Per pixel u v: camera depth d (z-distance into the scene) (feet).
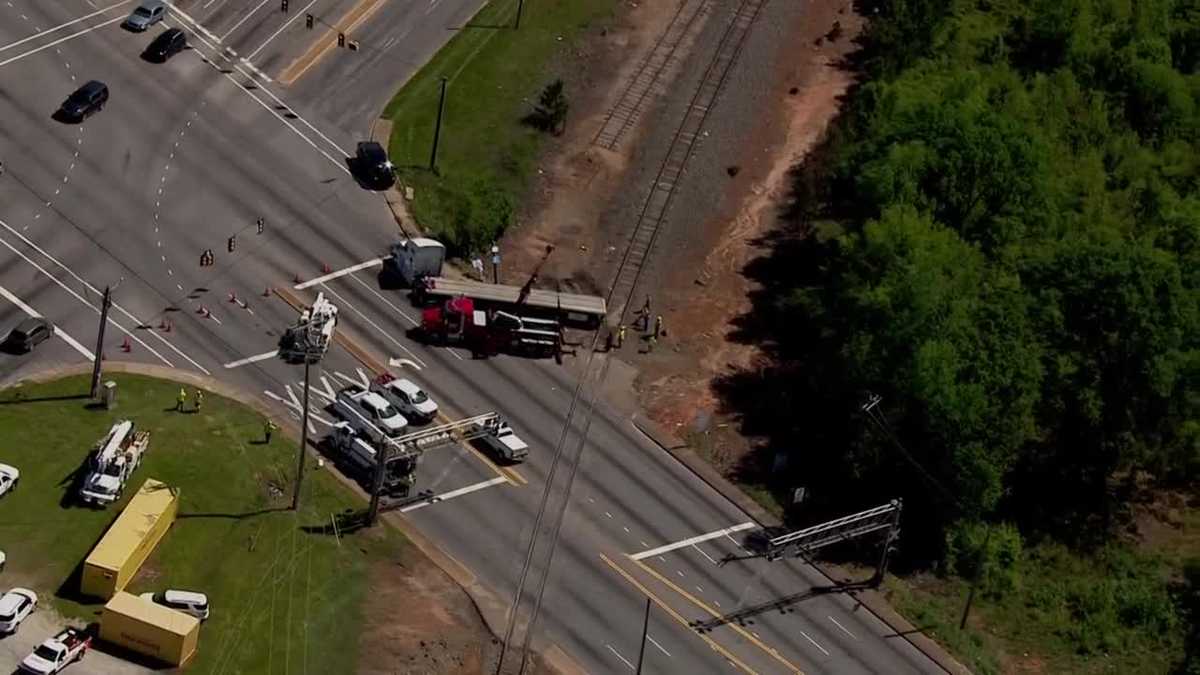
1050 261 606.55
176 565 479.82
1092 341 581.12
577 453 554.05
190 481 503.20
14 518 480.23
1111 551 574.56
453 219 623.77
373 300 587.27
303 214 611.47
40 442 502.79
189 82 651.25
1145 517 590.55
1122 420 581.53
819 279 641.40
